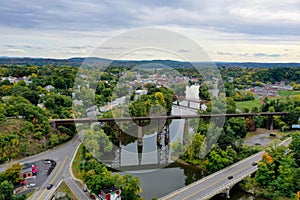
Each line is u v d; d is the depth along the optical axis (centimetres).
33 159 8381
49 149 9275
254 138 12144
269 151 8219
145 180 7350
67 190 6412
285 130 13588
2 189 5844
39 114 10056
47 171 7475
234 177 7225
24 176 7025
